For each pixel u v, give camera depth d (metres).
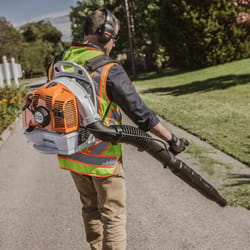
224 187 3.95
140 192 4.10
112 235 2.15
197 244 2.97
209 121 7.45
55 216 3.72
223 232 3.10
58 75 2.07
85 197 2.41
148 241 3.08
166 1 21.39
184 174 2.19
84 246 3.12
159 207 3.67
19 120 10.30
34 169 5.41
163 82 19.28
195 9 20.52
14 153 6.50
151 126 2.00
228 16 20.22
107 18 2.11
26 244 3.24
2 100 9.93
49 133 1.96
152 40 28.22
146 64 34.53
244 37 20.95
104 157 2.08
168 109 9.56
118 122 2.11
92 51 2.07
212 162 4.80
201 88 13.68
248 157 4.82
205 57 21.22
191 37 20.94
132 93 1.96
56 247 3.14
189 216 3.43
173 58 23.02
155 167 4.88
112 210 2.17
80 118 1.93
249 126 6.64
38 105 1.96
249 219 3.26
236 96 10.69
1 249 3.19
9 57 56.12
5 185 4.79
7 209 4.00
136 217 3.51
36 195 4.33
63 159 2.20
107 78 1.96
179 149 2.14
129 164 5.14
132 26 29.27
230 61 21.36
